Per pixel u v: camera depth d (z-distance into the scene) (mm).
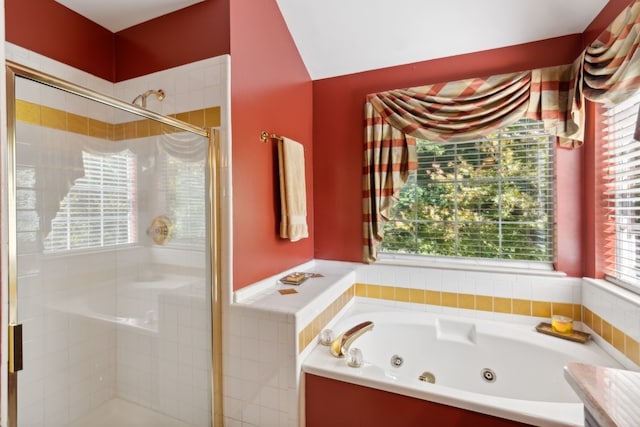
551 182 1932
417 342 1989
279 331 1462
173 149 1626
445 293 2109
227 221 1557
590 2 1606
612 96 1351
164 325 1696
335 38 2098
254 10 1748
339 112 2381
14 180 1015
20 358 979
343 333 1766
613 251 1674
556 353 1642
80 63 1725
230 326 1558
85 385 1684
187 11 1666
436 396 1296
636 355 1359
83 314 1674
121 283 1771
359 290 2324
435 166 2184
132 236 1720
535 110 1825
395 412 1363
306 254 2344
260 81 1802
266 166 1868
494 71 1994
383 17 1895
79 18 1727
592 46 1498
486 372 1845
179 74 1666
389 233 2328
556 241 1897
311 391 1494
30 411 1483
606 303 1580
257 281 1774
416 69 2180
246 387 1531
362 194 2312
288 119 2107
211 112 1583
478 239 2105
